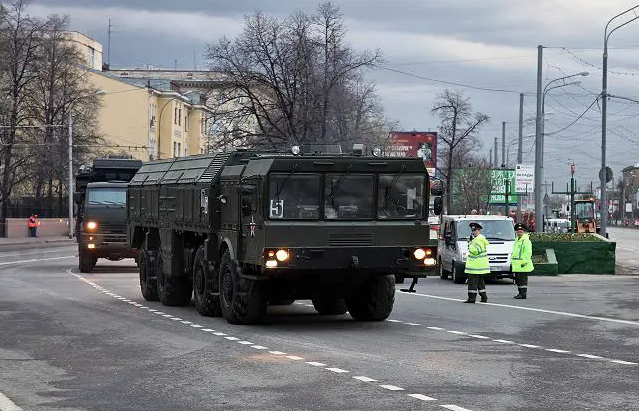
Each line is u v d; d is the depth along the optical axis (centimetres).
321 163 2298
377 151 2394
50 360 1762
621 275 4809
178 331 2247
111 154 11931
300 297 2411
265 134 7212
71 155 9675
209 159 2686
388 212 2345
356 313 2512
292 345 1973
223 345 1978
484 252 3103
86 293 3472
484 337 2119
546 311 2786
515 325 2384
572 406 1302
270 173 2270
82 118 10088
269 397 1373
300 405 1311
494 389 1436
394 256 2338
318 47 7194
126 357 1800
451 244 4253
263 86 7412
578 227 9581
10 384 1501
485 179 10100
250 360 1752
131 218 3422
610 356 1811
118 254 4750
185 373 1602
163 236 3009
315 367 1661
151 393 1413
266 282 2367
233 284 2400
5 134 9600
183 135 14162
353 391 1417
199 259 2670
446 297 3353
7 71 9562
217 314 2622
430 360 1747
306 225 2280
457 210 10350
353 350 1891
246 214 2317
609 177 5884
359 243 2311
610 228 18850
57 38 9838
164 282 2973
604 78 5916
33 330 2258
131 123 12675
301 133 7138
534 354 1834
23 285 3884
